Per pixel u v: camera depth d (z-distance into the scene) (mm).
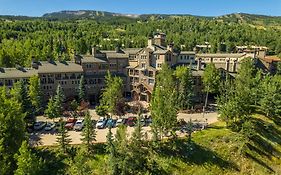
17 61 121250
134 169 57375
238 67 112188
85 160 59562
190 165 61750
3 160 50781
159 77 92188
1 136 54781
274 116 82188
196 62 110000
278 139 74312
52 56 130750
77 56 102000
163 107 64812
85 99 94625
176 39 199375
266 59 121688
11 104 58719
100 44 185125
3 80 88312
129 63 105062
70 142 64625
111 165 55406
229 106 72562
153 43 111750
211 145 66812
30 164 48812
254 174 63656
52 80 93375
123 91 102250
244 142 67000
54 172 56469
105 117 81062
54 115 76562
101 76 99125
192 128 72562
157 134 63906
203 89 97000
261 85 88750
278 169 66250
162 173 59312
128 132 70375
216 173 61656
